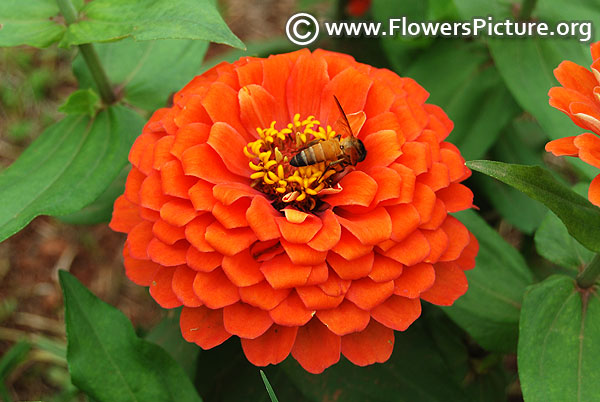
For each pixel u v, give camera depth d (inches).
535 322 9.0
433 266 8.8
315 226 8.4
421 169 8.6
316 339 8.6
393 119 8.8
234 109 9.0
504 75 10.5
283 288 8.2
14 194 9.5
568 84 8.4
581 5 10.9
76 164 9.7
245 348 8.5
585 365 8.8
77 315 9.0
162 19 9.0
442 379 9.8
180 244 8.6
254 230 8.3
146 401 9.0
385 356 8.6
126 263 8.9
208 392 10.3
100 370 9.0
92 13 9.3
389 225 8.3
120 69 10.4
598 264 8.9
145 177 8.8
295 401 10.2
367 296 8.4
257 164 9.1
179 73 10.4
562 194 8.4
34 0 9.6
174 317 10.3
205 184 8.5
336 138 8.9
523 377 8.8
